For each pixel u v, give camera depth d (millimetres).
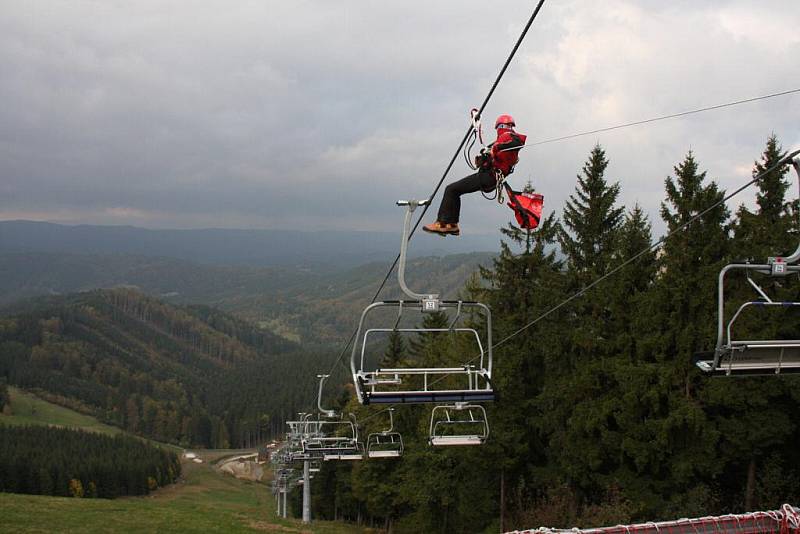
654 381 30484
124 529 31719
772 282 28812
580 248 38688
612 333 34406
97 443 148000
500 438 36031
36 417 198625
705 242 30875
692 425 28766
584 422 32375
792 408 29469
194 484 145750
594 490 34969
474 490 40875
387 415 50625
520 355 36812
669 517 29266
